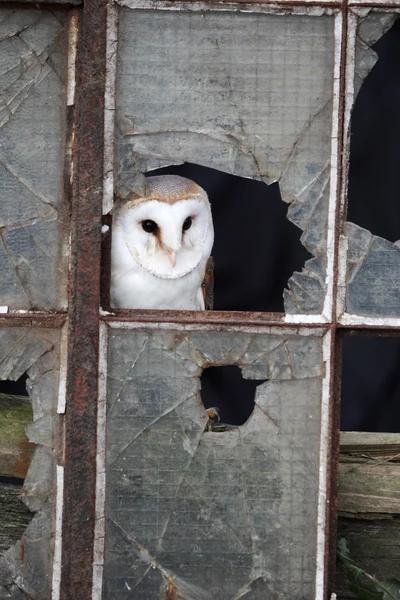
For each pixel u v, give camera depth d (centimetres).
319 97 356
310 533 368
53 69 354
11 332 358
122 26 350
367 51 354
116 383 360
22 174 357
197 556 369
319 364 362
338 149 355
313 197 359
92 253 346
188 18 351
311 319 358
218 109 356
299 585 370
